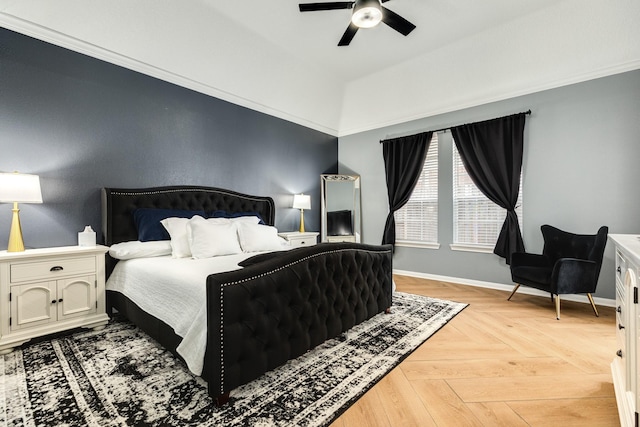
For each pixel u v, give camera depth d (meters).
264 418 1.46
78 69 2.82
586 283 2.91
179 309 1.87
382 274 2.79
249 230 3.24
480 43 3.56
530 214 3.71
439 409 1.56
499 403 1.61
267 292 1.71
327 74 4.49
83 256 2.47
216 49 3.46
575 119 3.41
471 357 2.12
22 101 2.53
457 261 4.33
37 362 1.99
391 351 2.18
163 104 3.44
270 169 4.66
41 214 2.62
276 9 3.04
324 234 5.41
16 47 2.50
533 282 3.15
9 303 2.11
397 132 5.01
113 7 2.72
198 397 1.61
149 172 3.32
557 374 1.90
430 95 4.39
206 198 3.73
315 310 2.02
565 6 2.96
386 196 5.14
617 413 1.52
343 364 1.99
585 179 3.36
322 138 5.55
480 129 4.02
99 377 1.81
